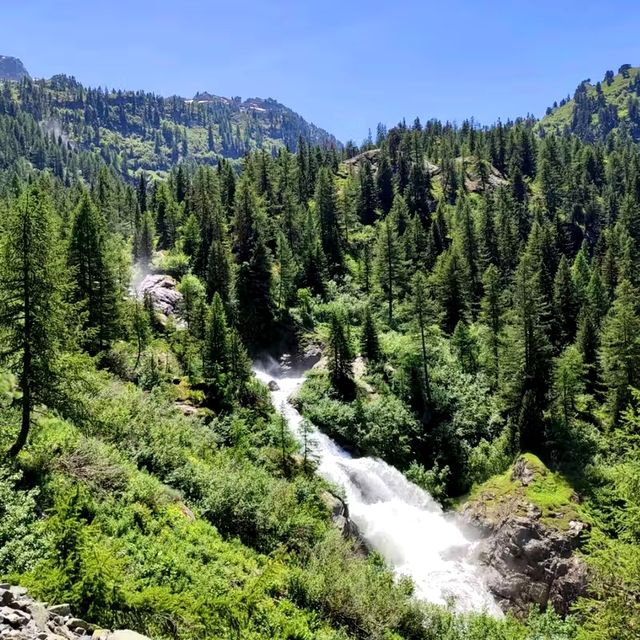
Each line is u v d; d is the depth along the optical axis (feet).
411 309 191.21
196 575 58.08
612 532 112.88
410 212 421.18
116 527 59.41
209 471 93.56
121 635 32.58
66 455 69.36
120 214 395.55
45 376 68.85
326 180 363.35
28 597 34.42
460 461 159.33
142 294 231.50
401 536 132.26
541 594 112.27
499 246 339.16
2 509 49.29
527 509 123.44
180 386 153.79
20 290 67.82
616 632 59.67
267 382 202.49
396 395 181.57
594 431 156.66
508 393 161.27
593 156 530.68
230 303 239.09
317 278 280.10
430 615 77.15
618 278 292.81
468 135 601.62
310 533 88.22
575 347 200.23
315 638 54.54
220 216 313.73
